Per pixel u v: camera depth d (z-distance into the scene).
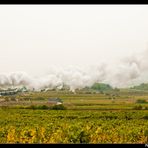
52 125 24.16
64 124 24.53
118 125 25.12
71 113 31.23
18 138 21.55
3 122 26.30
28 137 21.59
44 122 26.45
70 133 21.12
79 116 29.66
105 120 27.97
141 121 27.20
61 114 30.59
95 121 27.22
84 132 21.20
